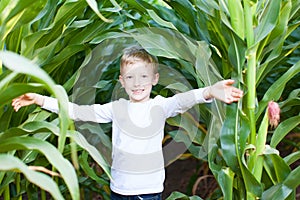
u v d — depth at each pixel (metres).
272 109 1.56
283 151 3.41
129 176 1.56
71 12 1.53
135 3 1.77
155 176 1.58
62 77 1.89
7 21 1.27
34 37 1.47
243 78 1.62
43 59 1.53
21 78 1.52
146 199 1.58
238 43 1.57
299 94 1.87
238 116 1.63
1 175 1.52
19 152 1.66
